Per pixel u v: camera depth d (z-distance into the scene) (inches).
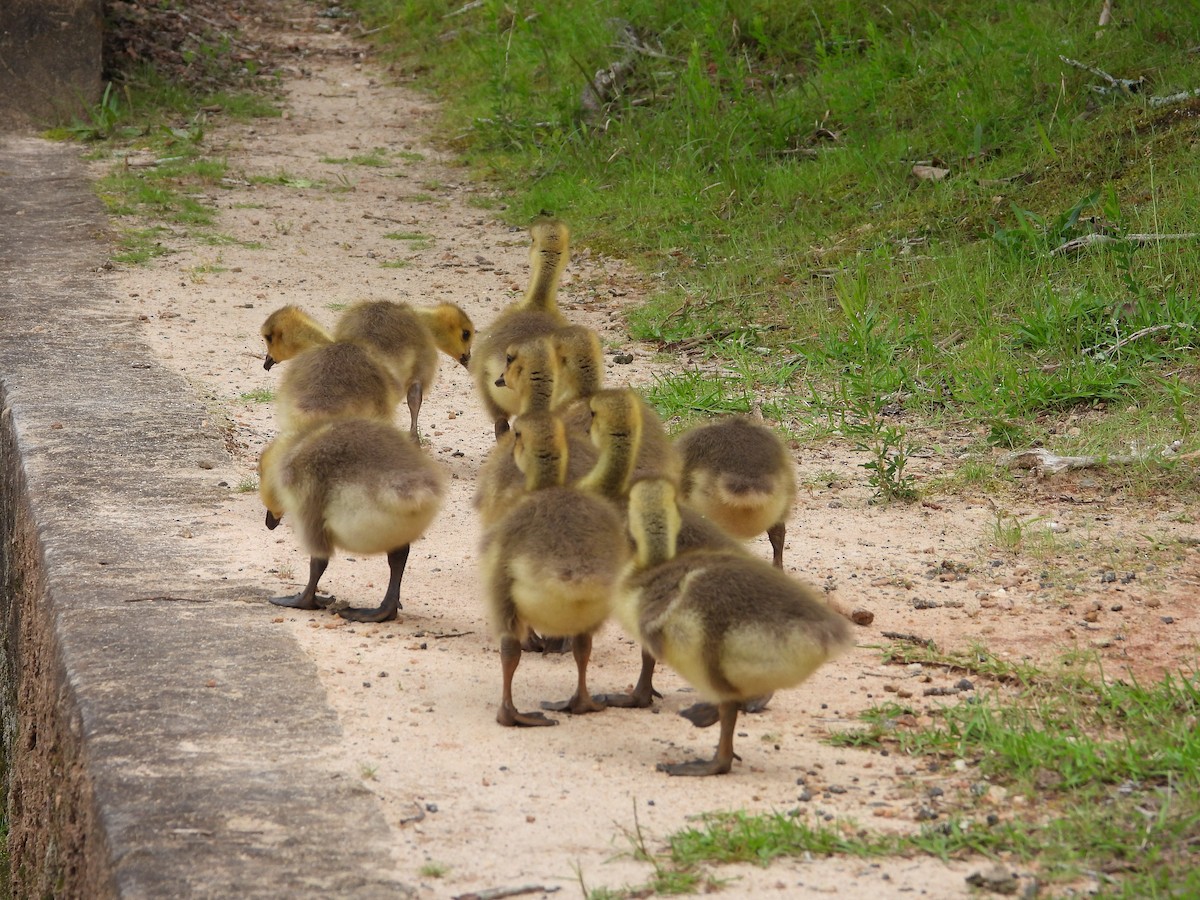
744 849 285.3
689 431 474.9
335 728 344.8
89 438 584.1
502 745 341.4
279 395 539.2
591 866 282.2
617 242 1003.9
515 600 349.7
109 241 967.0
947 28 1169.4
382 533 411.5
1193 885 267.6
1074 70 1014.4
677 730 355.9
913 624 430.9
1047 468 568.1
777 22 1279.5
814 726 358.6
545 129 1258.0
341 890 271.0
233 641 398.0
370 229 1051.3
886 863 283.3
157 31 1473.9
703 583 322.0
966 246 860.0
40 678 439.8
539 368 495.5
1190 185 833.5
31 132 1289.4
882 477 558.6
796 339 775.7
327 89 1466.5
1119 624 429.4
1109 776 319.9
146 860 279.0
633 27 1355.8
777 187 1010.7
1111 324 694.5
